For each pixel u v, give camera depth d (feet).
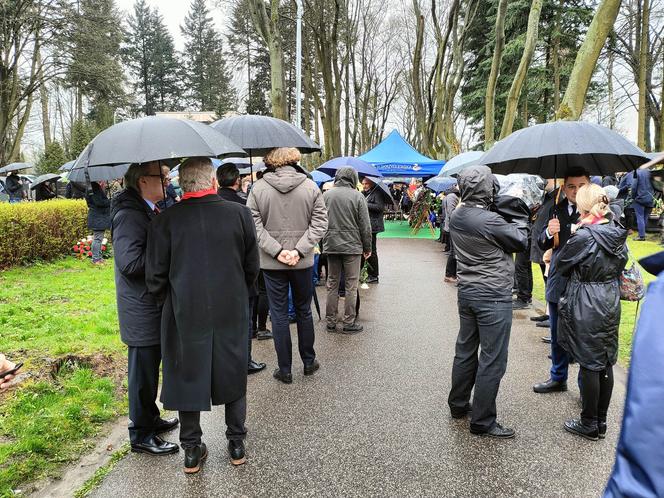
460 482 9.17
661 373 2.79
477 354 11.42
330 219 18.12
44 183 45.68
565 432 11.12
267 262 13.56
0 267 28.19
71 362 14.62
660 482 2.68
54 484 9.02
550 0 71.36
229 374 9.22
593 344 10.43
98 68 89.30
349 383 13.94
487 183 10.67
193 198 9.11
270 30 39.50
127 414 11.84
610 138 11.39
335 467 9.66
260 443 10.62
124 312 9.61
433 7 68.03
